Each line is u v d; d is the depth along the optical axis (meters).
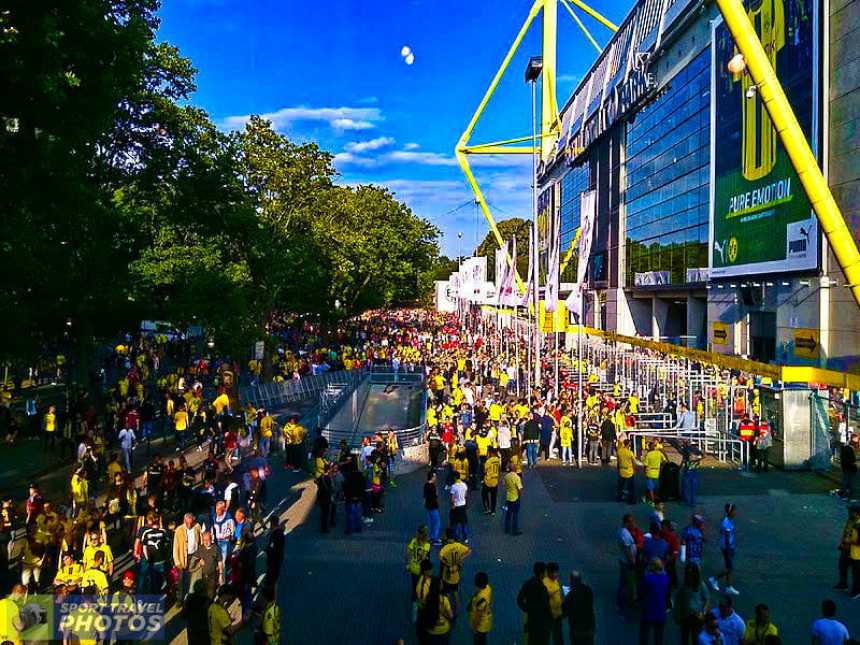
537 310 32.84
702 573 13.27
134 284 26.14
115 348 43.19
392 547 15.06
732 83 33.34
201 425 26.11
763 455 21.12
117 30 14.96
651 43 46.38
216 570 11.83
